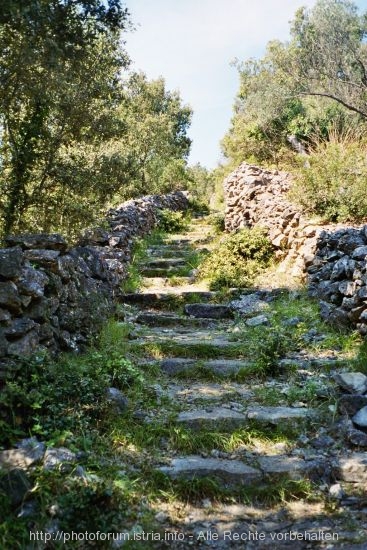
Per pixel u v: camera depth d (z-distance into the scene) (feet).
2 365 10.33
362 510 9.32
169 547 8.33
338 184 25.17
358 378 12.98
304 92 43.80
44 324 12.35
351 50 43.06
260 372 14.74
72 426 10.43
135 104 57.47
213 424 11.72
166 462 10.30
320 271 20.57
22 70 15.30
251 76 56.29
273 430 11.64
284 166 41.01
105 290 19.03
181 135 92.12
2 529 7.88
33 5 11.79
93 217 23.58
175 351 16.38
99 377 12.12
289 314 19.40
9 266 11.22
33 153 19.75
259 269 25.36
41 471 8.68
